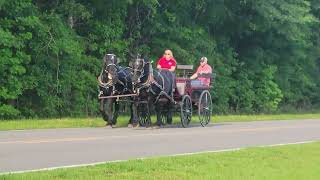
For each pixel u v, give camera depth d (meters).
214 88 45.16
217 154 14.74
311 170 12.70
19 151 14.80
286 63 54.72
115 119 24.59
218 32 48.62
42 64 33.94
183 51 41.59
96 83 36.06
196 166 12.49
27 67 33.44
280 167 12.99
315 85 58.75
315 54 57.81
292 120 35.34
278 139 20.70
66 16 36.28
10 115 32.56
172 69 25.69
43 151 14.93
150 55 41.25
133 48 40.44
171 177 11.04
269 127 27.12
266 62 52.56
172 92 24.53
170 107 25.09
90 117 34.88
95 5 37.41
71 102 35.50
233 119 34.00
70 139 18.19
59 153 14.60
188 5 43.59
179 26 42.81
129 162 12.55
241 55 51.53
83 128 23.34
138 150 15.72
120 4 37.47
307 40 55.62
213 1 45.69
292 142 19.52
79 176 10.67
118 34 38.12
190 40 43.53
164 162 12.79
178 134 21.23
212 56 45.38
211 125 27.53
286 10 46.09
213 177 11.19
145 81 23.33
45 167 12.06
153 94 23.70
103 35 37.44
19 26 32.44
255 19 47.75
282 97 53.66
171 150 15.91
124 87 24.11
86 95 36.16
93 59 36.56
